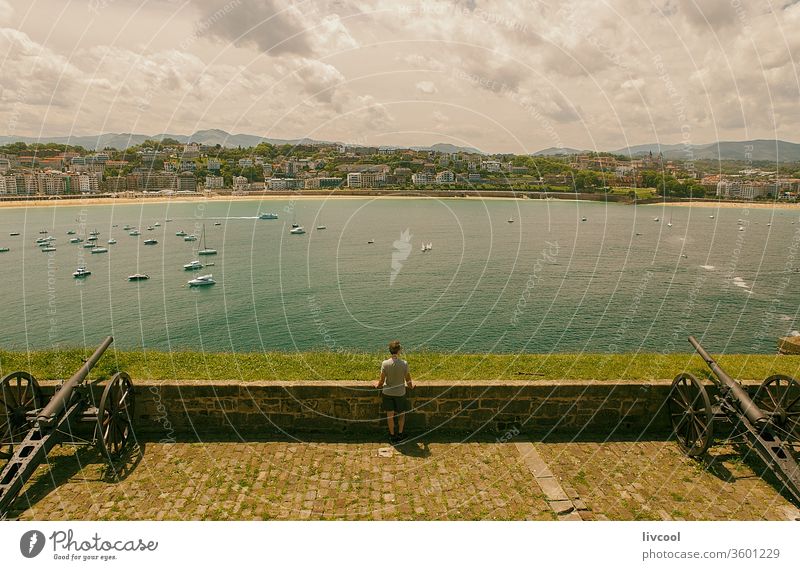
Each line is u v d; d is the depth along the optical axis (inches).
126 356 437.7
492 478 319.0
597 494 304.2
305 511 286.2
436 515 284.0
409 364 428.5
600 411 378.6
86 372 358.6
